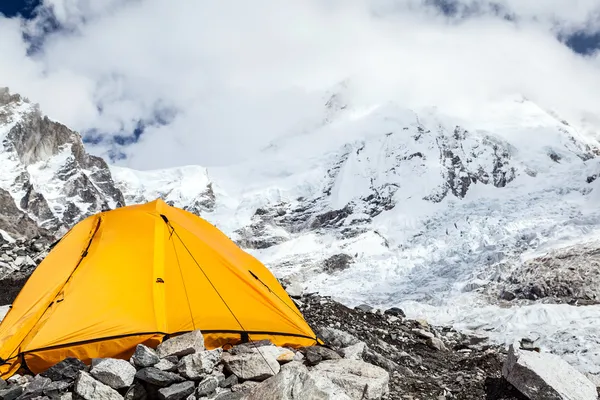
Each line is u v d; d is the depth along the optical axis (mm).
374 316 14609
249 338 8148
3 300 14875
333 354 8000
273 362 7180
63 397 6234
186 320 7918
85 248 8555
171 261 8438
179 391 6465
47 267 8633
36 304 7812
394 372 8891
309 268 143125
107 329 7453
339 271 132500
